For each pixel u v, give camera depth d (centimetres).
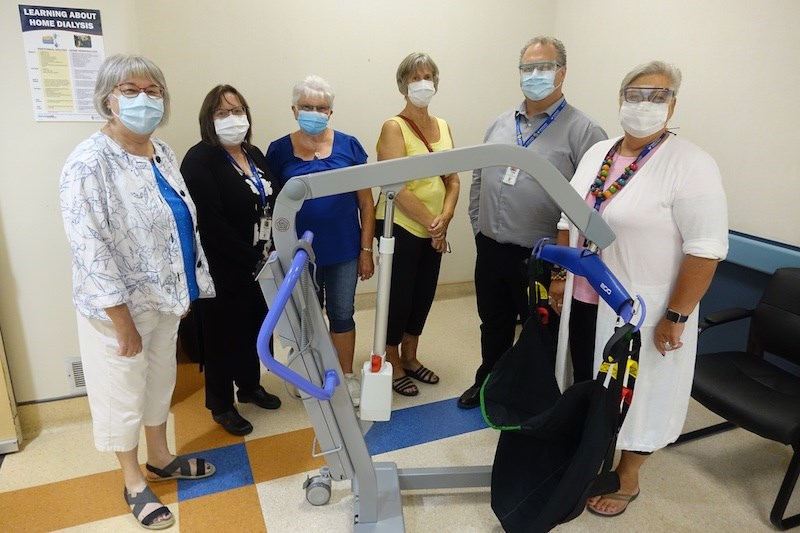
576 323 185
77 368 211
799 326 195
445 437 221
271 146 217
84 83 183
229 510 177
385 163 119
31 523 169
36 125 181
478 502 185
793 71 212
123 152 146
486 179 215
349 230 218
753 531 175
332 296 229
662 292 156
